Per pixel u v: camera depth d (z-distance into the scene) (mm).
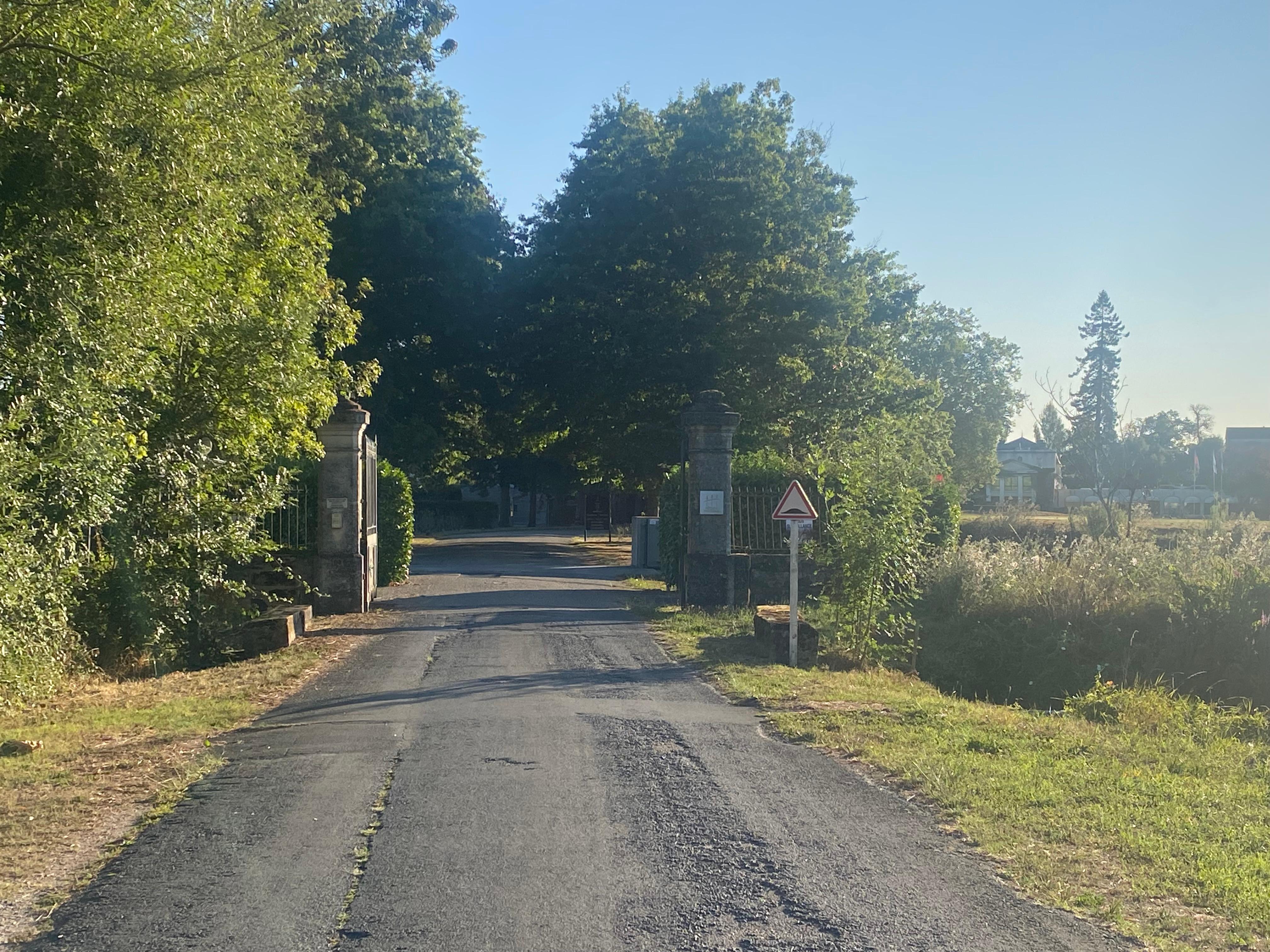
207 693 10570
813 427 32875
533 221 38812
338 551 16562
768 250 33469
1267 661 15297
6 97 9344
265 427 14008
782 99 36438
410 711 9469
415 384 37594
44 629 9516
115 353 9820
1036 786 7160
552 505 71062
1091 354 84500
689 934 4656
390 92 35250
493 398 39312
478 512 66938
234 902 5035
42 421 9234
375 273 34938
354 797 6754
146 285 10266
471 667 11727
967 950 4500
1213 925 4801
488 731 8609
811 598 17891
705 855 5691
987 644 17344
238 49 10742
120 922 4805
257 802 6668
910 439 16844
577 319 34125
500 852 5711
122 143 9859
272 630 13156
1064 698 14875
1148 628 16469
